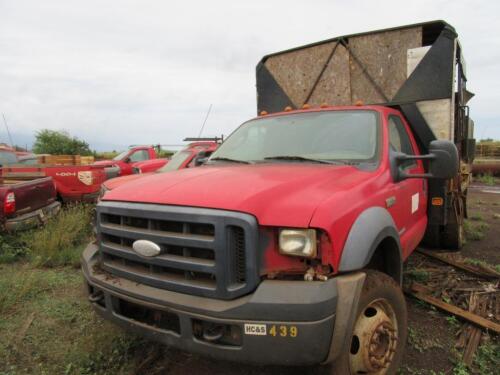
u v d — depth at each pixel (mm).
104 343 3330
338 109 4059
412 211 3977
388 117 3951
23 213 6602
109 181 6125
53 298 4477
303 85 5824
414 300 4215
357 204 2646
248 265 2264
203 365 3150
